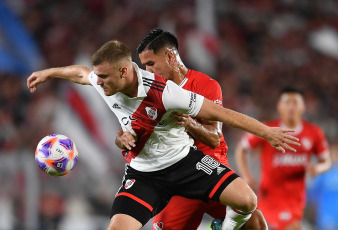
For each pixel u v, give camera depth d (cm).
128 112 1509
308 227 3403
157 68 1694
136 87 1462
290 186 2570
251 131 1462
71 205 3644
